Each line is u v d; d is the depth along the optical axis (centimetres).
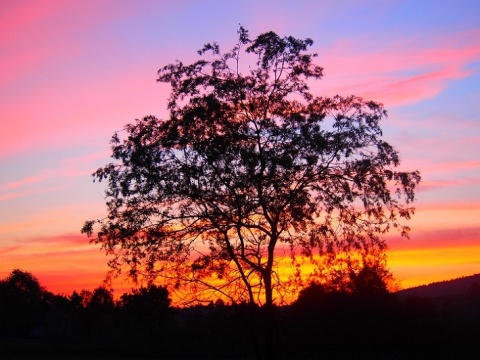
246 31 2336
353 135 2275
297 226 2283
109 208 2352
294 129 2220
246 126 2241
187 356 2506
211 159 2206
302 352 2906
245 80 2289
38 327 9169
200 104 2270
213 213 2283
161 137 2320
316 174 2281
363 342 3158
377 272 2928
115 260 2347
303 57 2312
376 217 2342
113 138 2375
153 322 2359
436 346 3591
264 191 2214
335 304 2819
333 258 2327
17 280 9338
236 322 2250
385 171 2322
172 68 2359
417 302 3816
